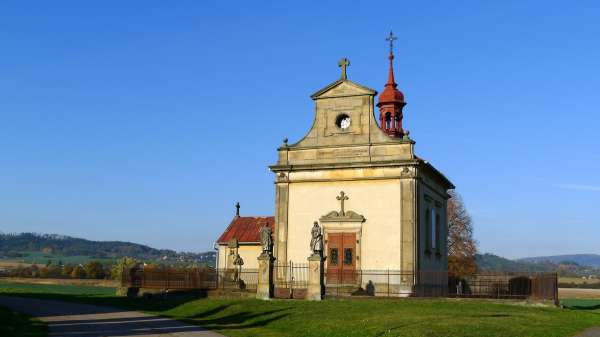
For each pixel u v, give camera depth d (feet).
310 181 134.00
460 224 232.73
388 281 123.75
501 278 128.06
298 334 80.28
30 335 77.46
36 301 144.56
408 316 85.15
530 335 72.49
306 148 136.15
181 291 132.46
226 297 122.62
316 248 114.01
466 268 226.38
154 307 125.29
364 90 134.21
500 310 95.40
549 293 110.32
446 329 73.05
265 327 88.89
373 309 94.68
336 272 128.26
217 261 191.31
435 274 130.82
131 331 83.92
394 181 127.85
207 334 80.69
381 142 130.62
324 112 136.87
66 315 109.70
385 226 126.72
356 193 130.21
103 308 125.80
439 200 152.35
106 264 497.46
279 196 135.85
